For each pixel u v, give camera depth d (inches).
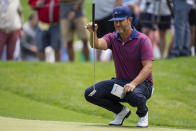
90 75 1176.2
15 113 866.8
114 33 691.4
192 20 1344.7
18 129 573.0
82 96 1035.9
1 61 1314.0
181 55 1331.2
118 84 678.5
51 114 891.4
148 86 677.9
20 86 1112.2
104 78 1143.6
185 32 1306.6
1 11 1348.4
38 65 1268.5
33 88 1094.4
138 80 655.1
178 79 1135.6
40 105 975.6
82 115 908.6
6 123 646.5
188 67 1226.6
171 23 1371.8
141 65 677.3
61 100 1015.6
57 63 1299.2
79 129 599.2
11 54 1381.6
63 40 1326.3
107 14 1241.4
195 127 841.5
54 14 1336.1
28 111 903.7
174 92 1051.9
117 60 686.5
